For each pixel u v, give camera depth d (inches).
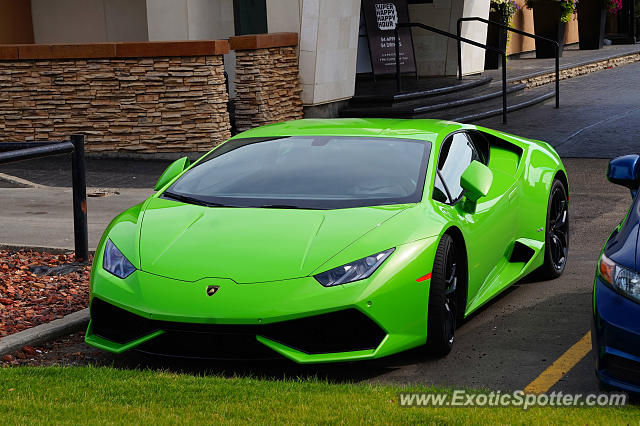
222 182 251.4
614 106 725.3
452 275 229.9
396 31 675.4
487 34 913.5
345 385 196.1
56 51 569.6
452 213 236.8
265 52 582.9
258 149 264.8
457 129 275.1
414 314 213.3
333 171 247.4
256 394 186.2
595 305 183.6
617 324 177.3
